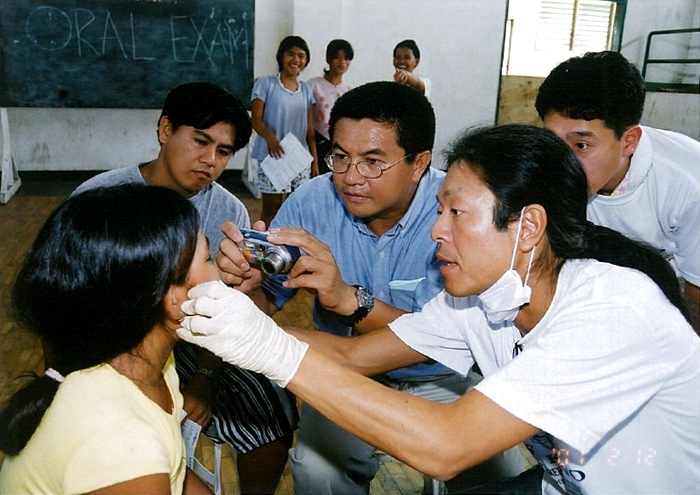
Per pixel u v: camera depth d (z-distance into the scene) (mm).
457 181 959
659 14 6102
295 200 1586
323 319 1623
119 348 890
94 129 5863
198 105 1473
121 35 5176
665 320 928
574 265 999
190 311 885
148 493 795
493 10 5805
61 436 817
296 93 4176
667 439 989
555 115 1462
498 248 949
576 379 882
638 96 1433
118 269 827
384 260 1515
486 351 1188
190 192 1601
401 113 1317
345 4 5508
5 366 2518
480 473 1497
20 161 5793
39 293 846
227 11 5297
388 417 902
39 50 5066
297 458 1461
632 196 1686
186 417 1323
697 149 1676
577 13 6430
